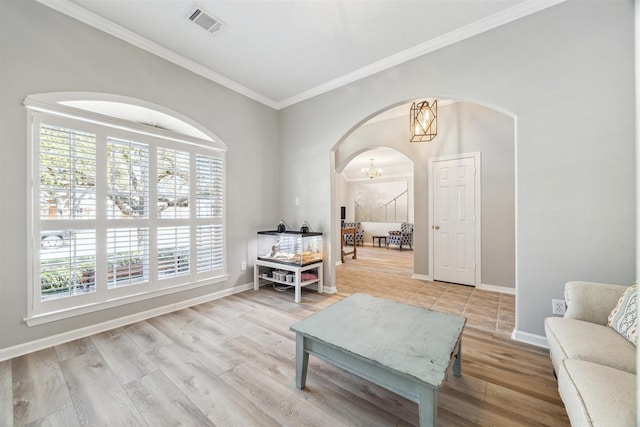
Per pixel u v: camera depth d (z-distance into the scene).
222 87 3.40
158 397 1.55
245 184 3.70
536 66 2.16
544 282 2.14
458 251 4.09
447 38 2.56
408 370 1.18
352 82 3.33
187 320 2.65
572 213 2.04
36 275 2.07
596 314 1.57
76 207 2.25
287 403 1.51
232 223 3.54
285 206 4.12
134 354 2.01
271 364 1.89
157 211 2.79
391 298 3.40
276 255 3.66
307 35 2.58
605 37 1.93
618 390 0.97
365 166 9.31
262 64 3.08
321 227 3.70
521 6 2.18
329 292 3.61
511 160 3.67
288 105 4.04
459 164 4.07
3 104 1.94
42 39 2.10
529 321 2.21
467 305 3.13
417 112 4.09
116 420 1.38
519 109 2.24
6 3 1.95
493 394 1.58
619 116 1.88
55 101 2.14
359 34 2.56
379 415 1.42
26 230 2.03
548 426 1.34
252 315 2.79
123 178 2.54
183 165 3.02
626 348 1.25
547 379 1.72
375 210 9.84
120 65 2.51
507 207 3.69
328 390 1.62
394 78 2.96
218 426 1.35
